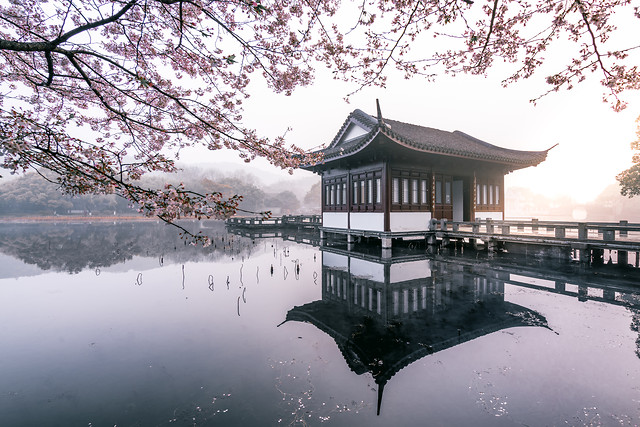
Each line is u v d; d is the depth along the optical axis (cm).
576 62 429
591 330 624
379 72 573
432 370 489
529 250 1534
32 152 393
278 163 567
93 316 767
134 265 1488
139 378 475
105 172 420
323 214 2361
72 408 402
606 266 1234
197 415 386
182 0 375
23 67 553
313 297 927
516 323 672
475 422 365
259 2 432
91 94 579
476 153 1789
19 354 559
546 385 438
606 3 380
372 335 633
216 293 980
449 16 452
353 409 396
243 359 538
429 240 1872
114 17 360
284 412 390
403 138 1515
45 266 1462
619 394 411
